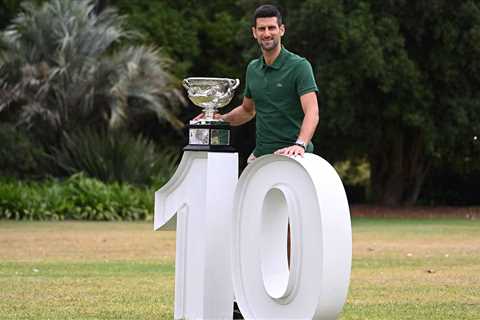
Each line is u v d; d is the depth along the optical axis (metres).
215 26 55.34
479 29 46.62
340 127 46.72
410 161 52.81
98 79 45.69
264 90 12.94
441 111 48.34
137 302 15.73
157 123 55.03
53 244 27.97
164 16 54.06
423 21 47.03
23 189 40.75
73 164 44.94
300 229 11.58
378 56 44.94
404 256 25.14
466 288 18.23
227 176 13.13
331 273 11.18
